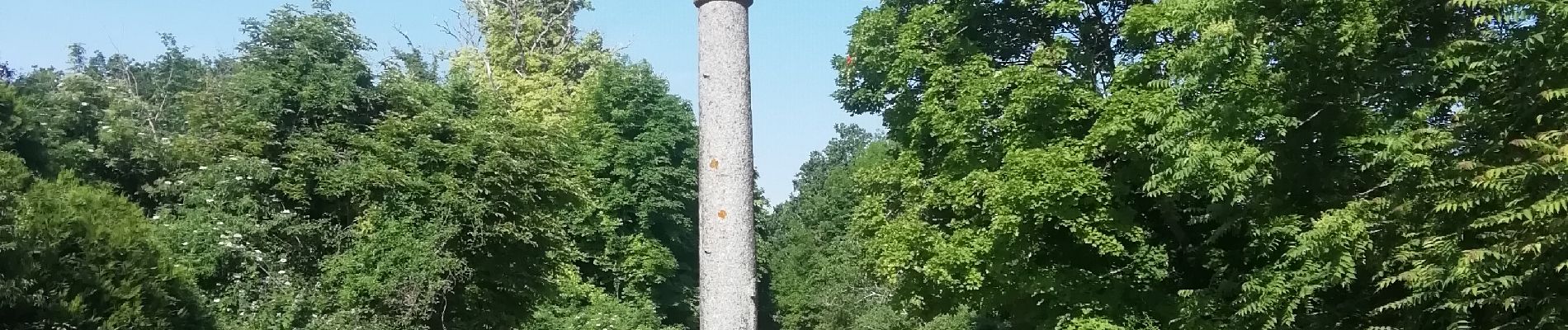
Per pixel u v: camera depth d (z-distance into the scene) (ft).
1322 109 47.16
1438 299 42.52
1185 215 56.65
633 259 119.96
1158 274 53.42
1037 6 57.98
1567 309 37.42
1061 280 54.08
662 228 127.03
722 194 18.01
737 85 18.26
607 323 103.91
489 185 70.33
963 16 58.70
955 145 56.80
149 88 149.79
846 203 173.47
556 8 150.41
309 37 73.82
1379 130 45.80
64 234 46.44
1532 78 38.52
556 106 138.62
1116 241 50.83
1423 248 42.45
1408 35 46.03
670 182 126.21
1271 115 45.88
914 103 61.87
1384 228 44.83
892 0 63.52
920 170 62.39
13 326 43.29
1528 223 37.14
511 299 75.66
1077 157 50.26
